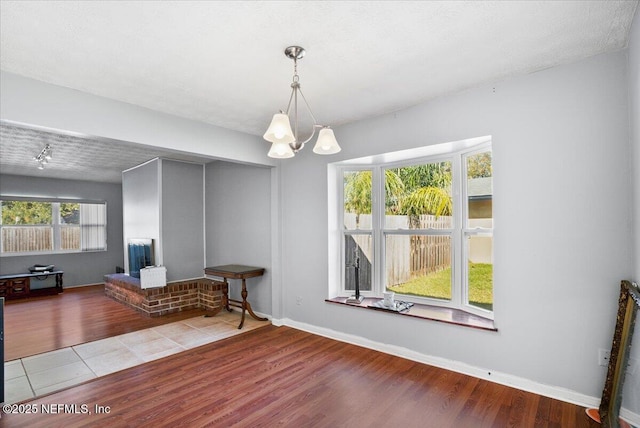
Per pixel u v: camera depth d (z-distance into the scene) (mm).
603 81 2229
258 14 1733
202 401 2469
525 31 1946
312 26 1852
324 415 2275
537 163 2479
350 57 2217
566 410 2268
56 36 1924
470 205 3203
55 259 7176
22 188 6797
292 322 4254
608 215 2217
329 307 3834
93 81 2533
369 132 3477
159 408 2377
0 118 2322
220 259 5480
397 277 3771
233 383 2738
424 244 3566
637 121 1916
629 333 1949
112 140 2922
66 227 7363
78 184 7516
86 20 1770
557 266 2402
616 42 2092
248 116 3367
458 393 2523
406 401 2432
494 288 2688
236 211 5156
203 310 5211
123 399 2506
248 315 4840
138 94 2793
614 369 2084
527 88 2516
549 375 2438
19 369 3049
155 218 5383
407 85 2691
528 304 2523
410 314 3156
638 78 1837
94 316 4871
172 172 5453
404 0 1638
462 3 1673
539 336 2477
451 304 3348
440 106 2957
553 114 2414
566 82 2361
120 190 8156
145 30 1874
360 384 2693
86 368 3062
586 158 2291
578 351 2324
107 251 7906
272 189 4395
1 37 1923
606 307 2223
